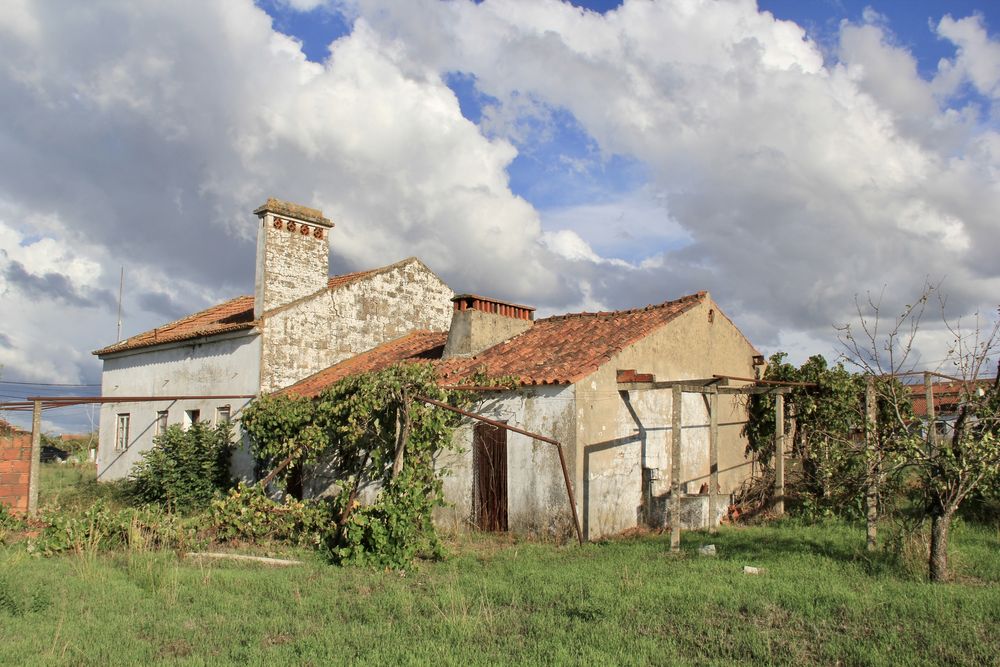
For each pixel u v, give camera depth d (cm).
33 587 863
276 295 1881
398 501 1099
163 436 1858
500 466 1423
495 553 1158
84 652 669
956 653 641
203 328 1969
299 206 1956
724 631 712
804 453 1622
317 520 1229
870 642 670
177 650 686
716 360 1772
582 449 1312
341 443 1527
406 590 898
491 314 1780
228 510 1279
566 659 637
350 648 680
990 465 894
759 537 1259
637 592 853
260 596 879
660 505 1447
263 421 1675
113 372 2361
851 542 1155
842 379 1673
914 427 1041
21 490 1508
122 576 980
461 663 633
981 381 916
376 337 2069
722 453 1752
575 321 1788
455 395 1428
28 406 1614
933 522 934
